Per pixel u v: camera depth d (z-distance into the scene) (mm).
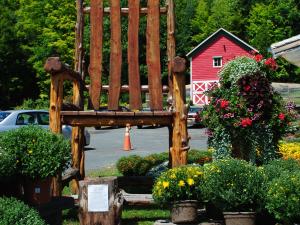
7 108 55000
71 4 57625
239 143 9703
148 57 9859
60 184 8883
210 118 9766
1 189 7613
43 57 56844
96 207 7879
